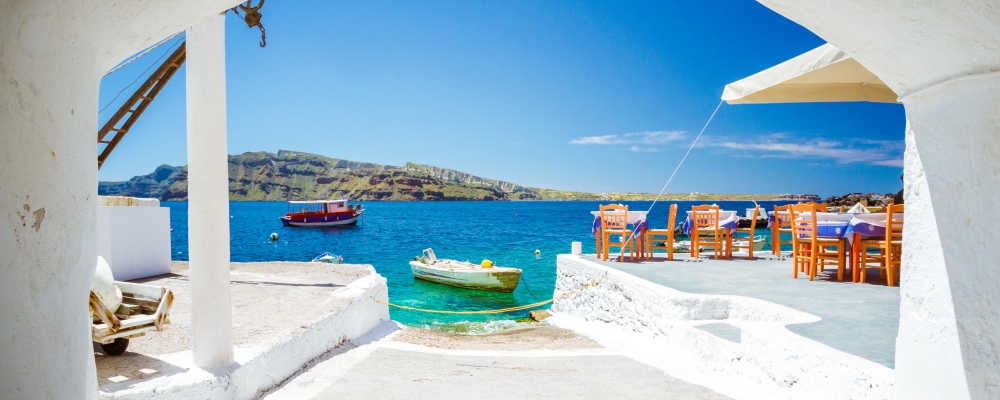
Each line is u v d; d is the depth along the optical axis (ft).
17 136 5.17
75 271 6.38
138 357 16.47
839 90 26.11
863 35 8.04
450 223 325.62
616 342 26.68
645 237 40.42
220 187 15.92
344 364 20.90
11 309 5.15
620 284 30.30
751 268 33.91
